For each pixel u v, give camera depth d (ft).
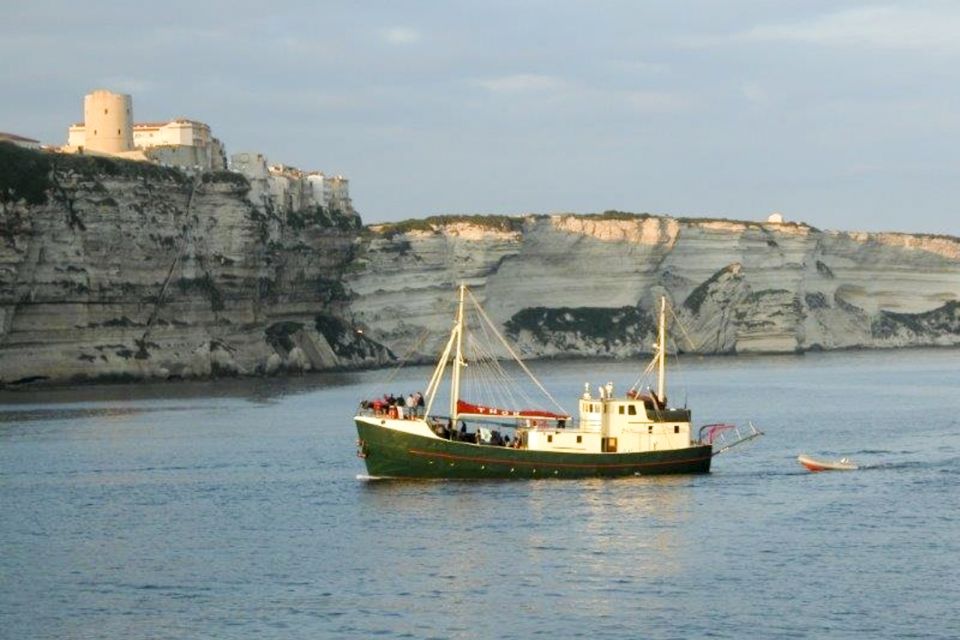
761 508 284.20
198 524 277.64
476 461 313.94
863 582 222.28
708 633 196.54
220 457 387.55
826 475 333.83
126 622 205.46
